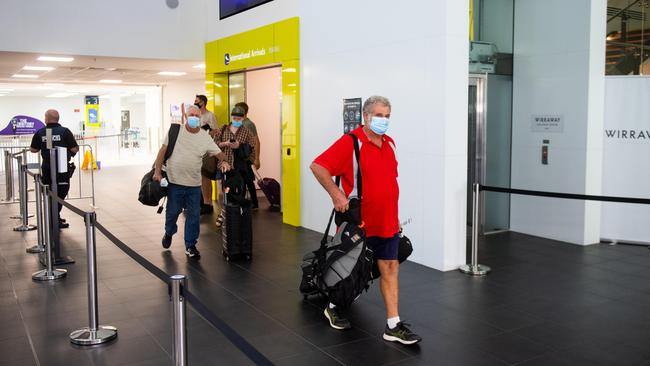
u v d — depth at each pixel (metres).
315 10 7.89
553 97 7.34
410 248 4.35
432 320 4.47
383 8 6.53
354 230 4.01
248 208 6.43
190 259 6.48
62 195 8.38
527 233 7.82
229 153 8.92
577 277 5.69
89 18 10.52
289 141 8.54
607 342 4.02
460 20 5.76
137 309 4.77
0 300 5.01
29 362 3.73
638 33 7.52
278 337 4.14
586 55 6.92
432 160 5.95
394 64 6.40
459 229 5.98
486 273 5.80
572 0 7.02
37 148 8.16
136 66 12.97
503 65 7.75
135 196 11.98
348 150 3.96
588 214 7.11
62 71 14.46
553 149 7.38
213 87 11.12
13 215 9.55
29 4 10.02
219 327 2.50
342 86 7.36
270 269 6.04
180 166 6.43
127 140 29.72
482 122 7.67
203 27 11.52
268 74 11.69
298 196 8.48
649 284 5.45
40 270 6.00
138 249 6.99
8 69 13.77
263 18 9.27
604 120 7.13
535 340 4.06
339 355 3.82
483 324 4.38
